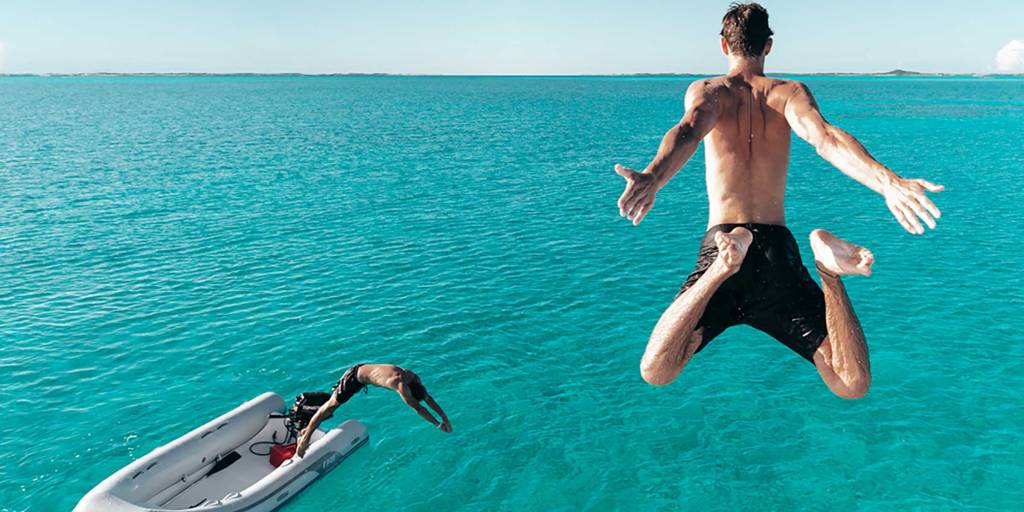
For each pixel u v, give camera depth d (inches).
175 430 499.8
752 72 134.3
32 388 553.9
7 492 430.0
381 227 1088.2
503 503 420.2
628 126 3085.6
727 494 419.8
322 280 813.9
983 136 2402.8
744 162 131.3
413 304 729.6
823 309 128.0
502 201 1306.6
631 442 473.4
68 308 723.4
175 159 1913.1
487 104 5339.6
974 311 674.8
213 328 669.9
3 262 885.2
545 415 508.7
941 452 449.1
